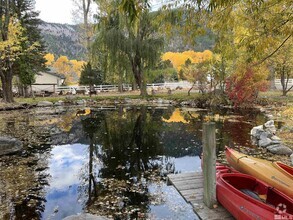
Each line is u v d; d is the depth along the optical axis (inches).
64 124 462.9
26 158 262.1
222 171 159.3
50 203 164.9
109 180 203.0
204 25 153.9
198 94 824.3
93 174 218.2
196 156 270.5
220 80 669.3
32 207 159.2
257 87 586.2
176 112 602.2
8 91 709.9
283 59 575.8
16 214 150.6
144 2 113.0
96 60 814.5
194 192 161.3
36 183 197.3
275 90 808.3
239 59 396.8
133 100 826.2
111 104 781.9
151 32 762.8
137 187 187.6
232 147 286.7
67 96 919.0
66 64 2118.6
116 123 472.1
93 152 288.7
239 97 600.7
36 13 954.7
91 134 381.4
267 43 159.6
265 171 159.5
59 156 270.8
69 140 344.2
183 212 147.8
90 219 113.7
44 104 749.9
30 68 889.5
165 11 149.6
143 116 552.7
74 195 176.6
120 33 743.1
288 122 408.8
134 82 891.4
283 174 155.5
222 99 671.1
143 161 255.9
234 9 153.3
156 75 874.8
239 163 179.6
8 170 225.9
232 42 186.7
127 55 781.9
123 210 153.4
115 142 334.6
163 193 175.0
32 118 531.5
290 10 150.6
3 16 674.8
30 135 369.4
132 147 310.2
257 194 138.6
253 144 299.3
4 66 679.1
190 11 142.9
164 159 262.1
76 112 623.5
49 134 378.6
